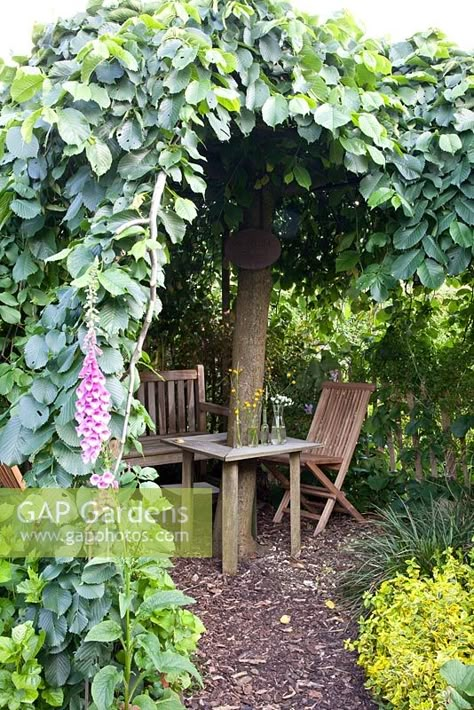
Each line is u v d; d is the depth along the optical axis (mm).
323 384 4750
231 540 3508
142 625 2055
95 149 2160
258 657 2670
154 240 1998
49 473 1928
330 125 2436
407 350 4602
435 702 1949
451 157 2723
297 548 3797
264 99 2447
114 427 1930
